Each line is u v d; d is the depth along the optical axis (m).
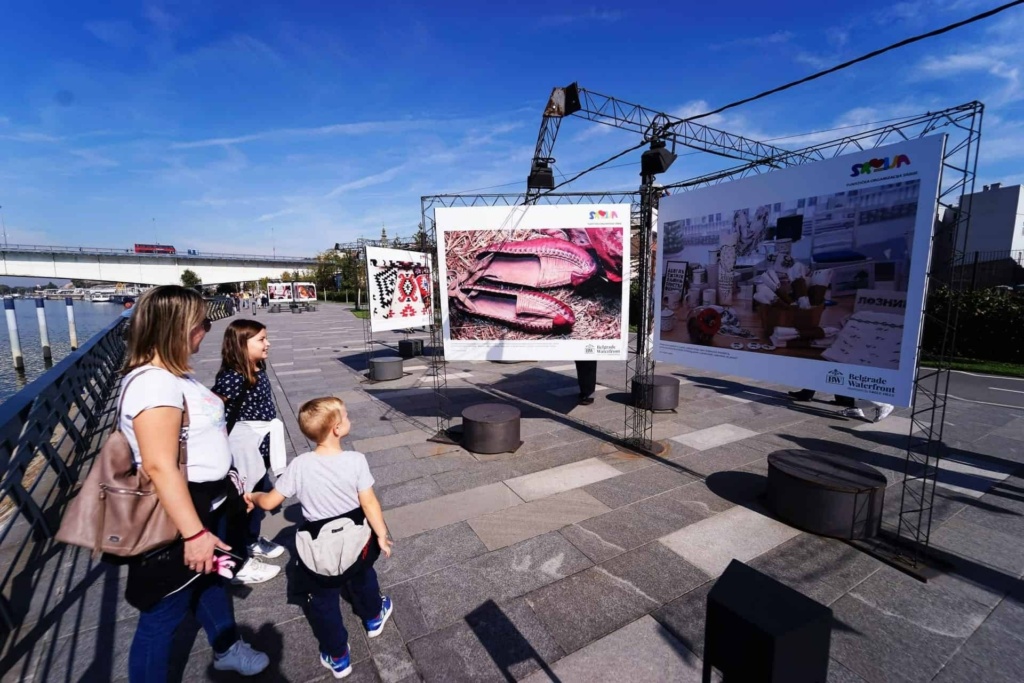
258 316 33.19
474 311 6.40
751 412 7.77
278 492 2.39
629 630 2.85
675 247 5.73
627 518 4.23
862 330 3.89
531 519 4.23
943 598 3.15
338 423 2.39
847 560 3.58
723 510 4.38
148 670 1.88
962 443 6.26
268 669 2.55
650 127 6.46
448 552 3.70
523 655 2.66
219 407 2.09
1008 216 24.45
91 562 3.53
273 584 3.31
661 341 6.02
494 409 6.31
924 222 3.39
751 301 4.83
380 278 10.61
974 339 13.17
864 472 4.05
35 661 2.60
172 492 1.69
